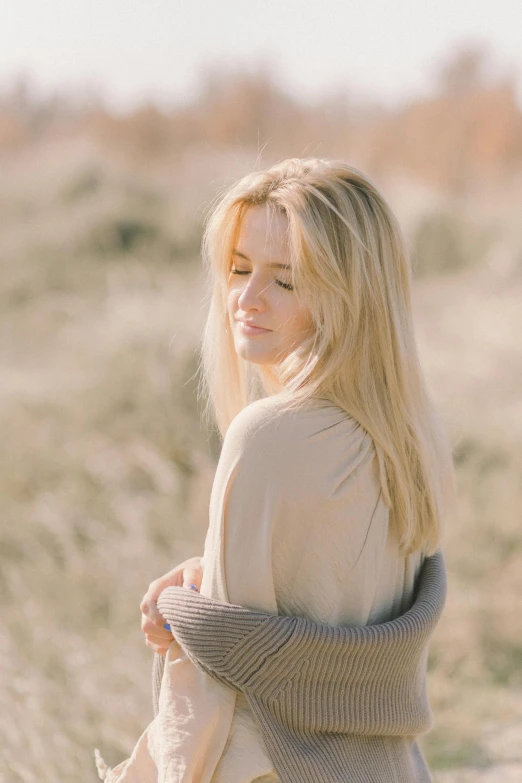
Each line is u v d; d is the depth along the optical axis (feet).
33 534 14.64
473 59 73.10
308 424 4.30
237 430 4.33
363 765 4.42
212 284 5.45
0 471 16.62
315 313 4.49
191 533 15.02
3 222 38.27
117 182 40.32
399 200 40.40
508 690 11.85
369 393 4.52
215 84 79.56
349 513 4.35
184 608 4.40
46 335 27.09
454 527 14.98
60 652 11.08
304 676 4.21
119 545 14.48
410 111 70.79
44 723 9.23
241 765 4.33
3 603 12.73
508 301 28.30
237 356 5.35
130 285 29.99
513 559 14.32
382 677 4.40
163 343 19.35
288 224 4.54
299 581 4.34
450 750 10.55
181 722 4.45
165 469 16.61
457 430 18.42
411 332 4.83
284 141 72.74
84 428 17.85
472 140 65.21
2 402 19.16
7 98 86.38
